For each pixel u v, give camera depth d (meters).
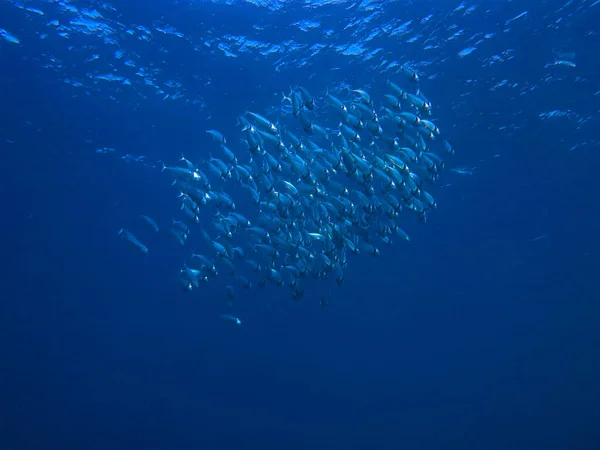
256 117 8.67
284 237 9.89
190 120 17.53
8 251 24.84
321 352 42.16
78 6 13.80
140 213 23.00
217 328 32.88
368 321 38.03
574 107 17.22
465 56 15.00
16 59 15.11
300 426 38.12
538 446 38.94
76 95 16.47
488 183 22.00
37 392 34.00
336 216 9.12
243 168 9.45
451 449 39.00
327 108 16.36
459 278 33.00
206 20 14.36
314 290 30.92
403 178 8.84
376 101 16.08
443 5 13.70
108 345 32.66
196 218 10.27
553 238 27.89
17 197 21.47
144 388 34.12
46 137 18.30
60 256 25.78
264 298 30.45
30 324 30.67
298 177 9.34
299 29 14.55
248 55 15.26
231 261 10.52
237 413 36.56
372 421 40.59
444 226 25.70
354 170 8.30
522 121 17.75
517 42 14.59
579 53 14.88
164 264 27.12
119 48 15.00
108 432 33.81
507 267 31.83
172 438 34.00
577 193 23.28
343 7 13.95
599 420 41.44
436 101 16.56
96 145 18.86
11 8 13.70
